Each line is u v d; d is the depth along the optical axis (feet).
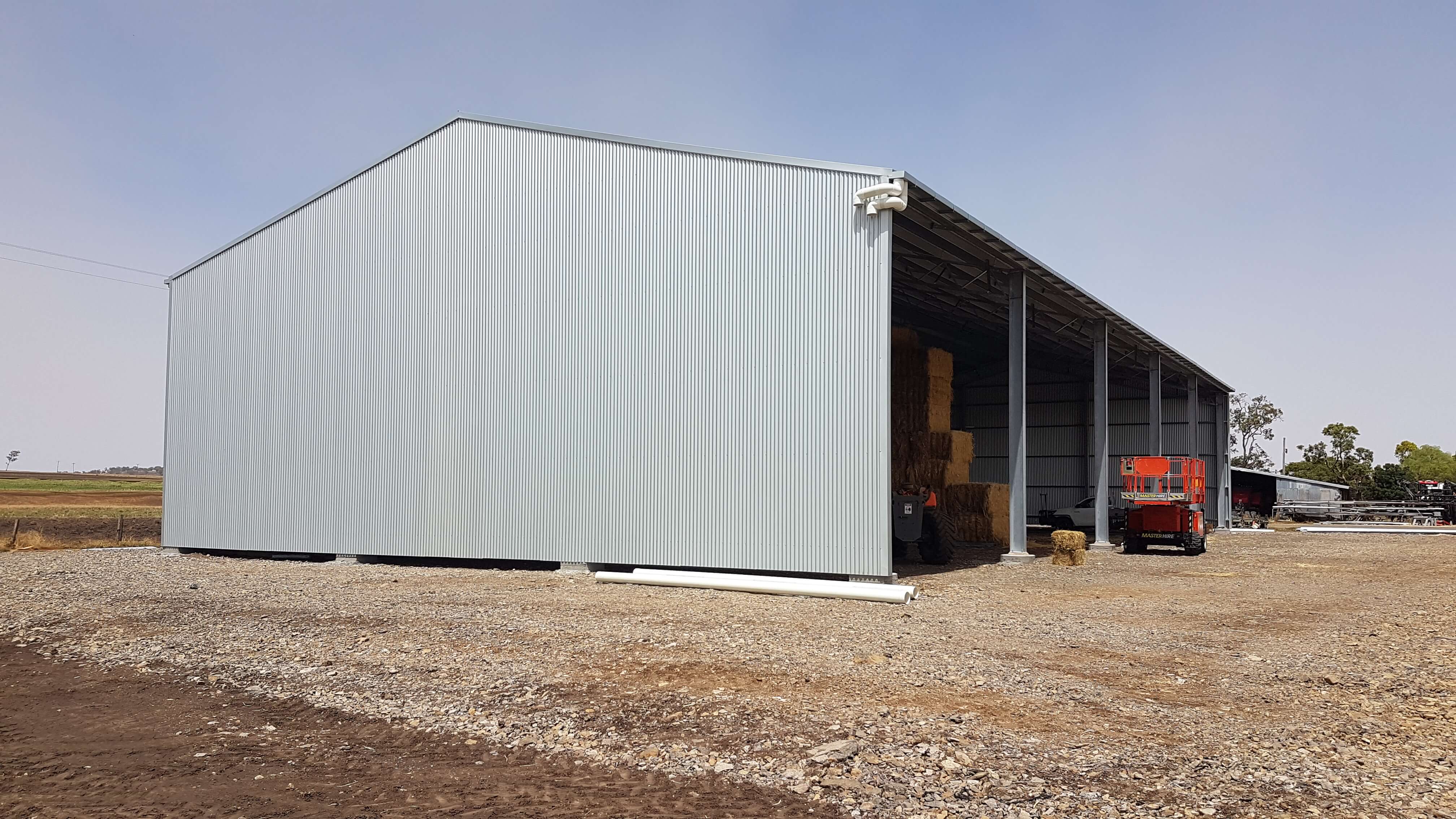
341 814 18.38
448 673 29.84
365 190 72.69
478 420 65.92
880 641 35.27
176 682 29.84
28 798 19.39
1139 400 129.80
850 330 54.03
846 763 20.67
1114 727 23.50
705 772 20.48
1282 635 37.47
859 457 53.21
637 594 50.19
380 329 70.79
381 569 65.00
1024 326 77.56
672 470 58.65
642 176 61.36
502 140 66.90
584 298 62.75
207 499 78.02
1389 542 103.86
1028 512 133.39
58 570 64.13
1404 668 30.68
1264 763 20.54
